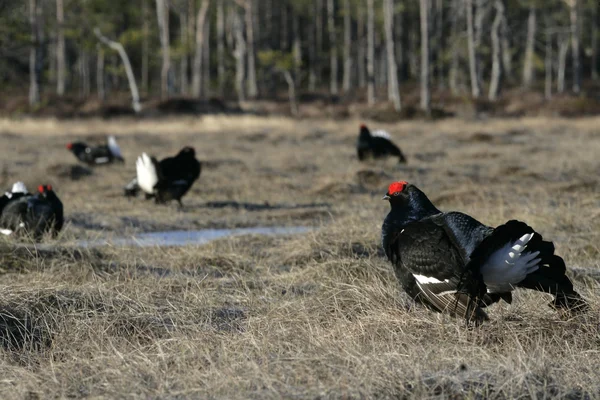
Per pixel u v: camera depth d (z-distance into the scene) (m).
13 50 73.38
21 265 12.56
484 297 8.34
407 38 116.31
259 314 9.89
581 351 7.82
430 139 44.25
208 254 13.77
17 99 74.06
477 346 8.04
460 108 64.62
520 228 7.69
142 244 15.31
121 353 8.20
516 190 24.64
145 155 21.47
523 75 108.38
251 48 90.00
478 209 19.14
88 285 10.86
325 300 10.20
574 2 85.94
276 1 117.88
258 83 98.75
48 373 7.62
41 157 35.22
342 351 7.86
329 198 23.75
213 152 38.19
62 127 53.56
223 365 7.59
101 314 9.63
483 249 7.69
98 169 31.38
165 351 8.44
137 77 116.06
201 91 82.12
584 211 17.84
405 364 7.21
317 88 110.88
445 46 100.88
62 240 15.45
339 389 6.68
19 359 8.52
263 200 23.44
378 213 19.05
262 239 15.44
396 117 58.62
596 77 112.12
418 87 94.75
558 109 62.75
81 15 84.75
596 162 32.16
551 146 39.91
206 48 96.00
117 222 18.73
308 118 63.31
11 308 9.58
